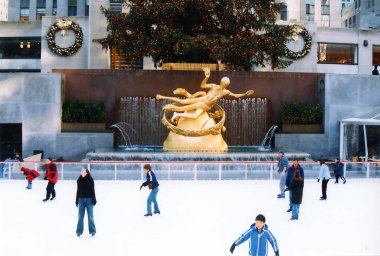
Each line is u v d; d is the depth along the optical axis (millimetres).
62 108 26562
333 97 27469
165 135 27359
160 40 28594
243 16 29922
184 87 27641
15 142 29578
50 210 13242
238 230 10984
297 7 52688
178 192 16344
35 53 45906
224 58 29531
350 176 20984
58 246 9602
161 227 11250
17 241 9984
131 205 13977
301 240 10180
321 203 14539
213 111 27203
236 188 17391
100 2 40719
